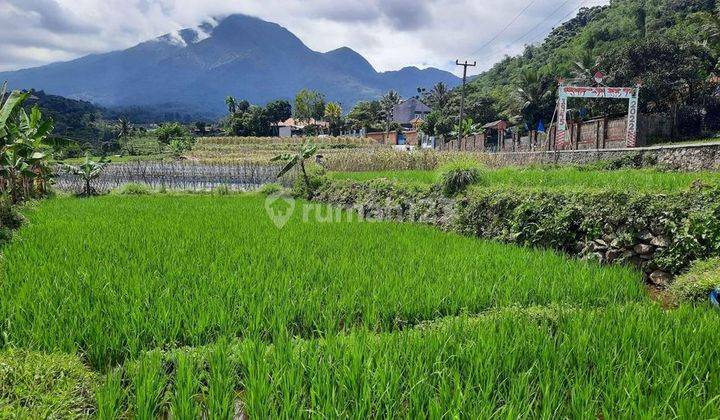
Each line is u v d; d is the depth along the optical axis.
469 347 3.88
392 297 5.55
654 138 30.36
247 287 5.79
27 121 17.25
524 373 3.40
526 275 6.58
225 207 16.94
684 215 7.22
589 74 47.41
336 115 110.56
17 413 2.96
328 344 3.94
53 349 4.03
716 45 37.12
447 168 13.25
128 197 23.80
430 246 8.91
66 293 5.39
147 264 6.89
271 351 3.93
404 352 3.84
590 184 10.05
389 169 30.50
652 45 38.91
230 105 117.88
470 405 3.10
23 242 8.83
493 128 65.44
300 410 3.07
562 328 4.44
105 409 3.14
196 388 3.52
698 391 3.22
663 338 4.05
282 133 103.38
